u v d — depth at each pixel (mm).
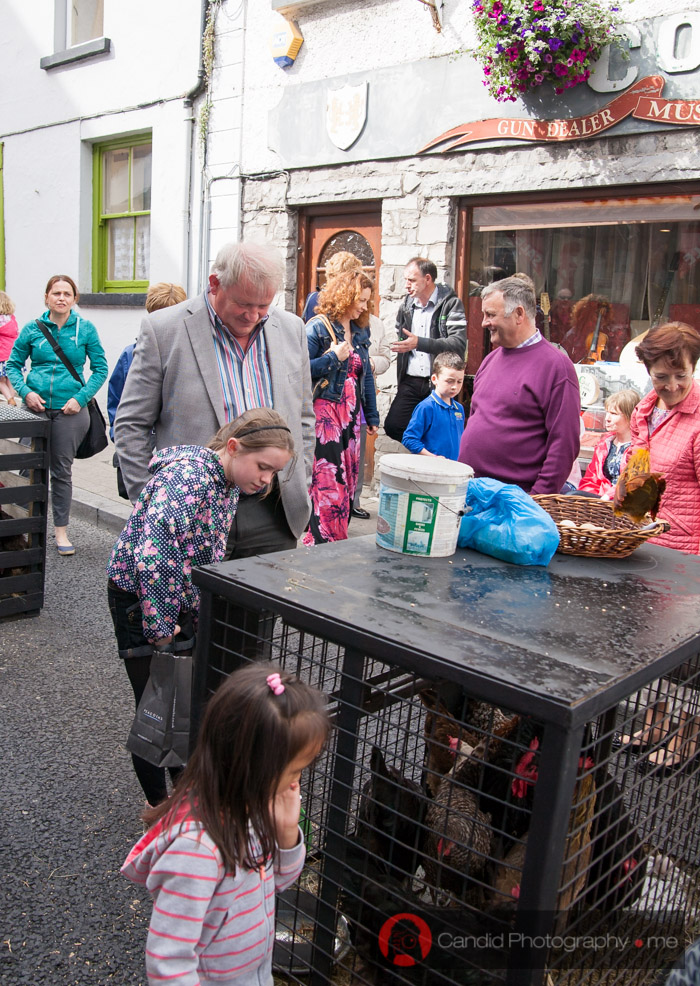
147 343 2961
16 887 2514
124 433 2969
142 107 8938
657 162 5410
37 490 4637
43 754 3277
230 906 1470
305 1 7004
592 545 2383
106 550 6062
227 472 2445
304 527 3143
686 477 3252
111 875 2594
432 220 6633
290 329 3234
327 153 7246
